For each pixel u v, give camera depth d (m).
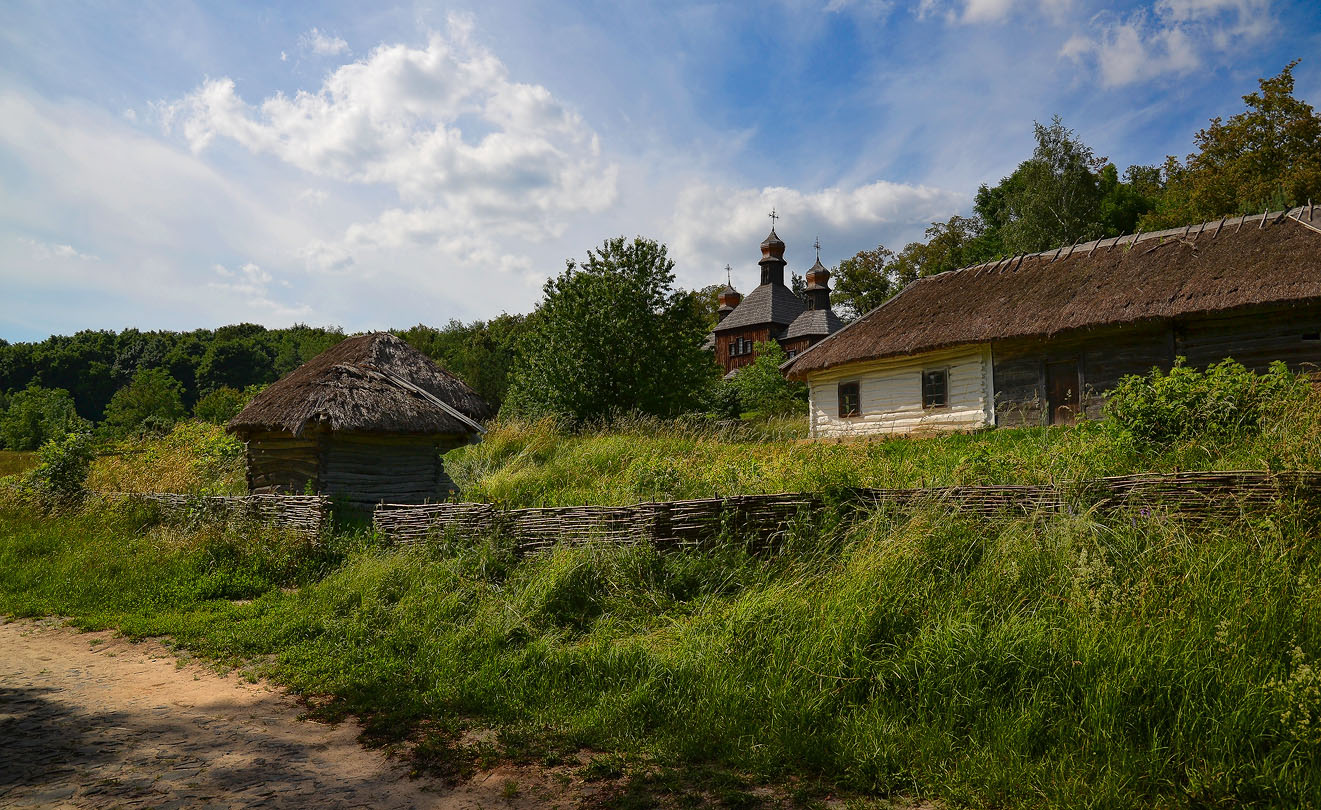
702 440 13.71
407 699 4.45
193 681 4.96
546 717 4.14
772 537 6.34
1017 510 5.69
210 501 9.74
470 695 4.45
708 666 4.45
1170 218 33.28
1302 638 3.76
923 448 12.16
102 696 4.67
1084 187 33.41
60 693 4.72
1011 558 4.86
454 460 14.19
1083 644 3.89
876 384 18.30
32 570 8.19
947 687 3.91
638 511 6.75
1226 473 5.19
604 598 5.98
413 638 5.46
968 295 17.41
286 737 3.99
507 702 4.32
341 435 10.89
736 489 8.54
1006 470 7.21
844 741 3.66
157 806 3.14
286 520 8.93
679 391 24.33
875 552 5.20
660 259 25.02
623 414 22.59
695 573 6.13
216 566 8.04
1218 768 3.14
